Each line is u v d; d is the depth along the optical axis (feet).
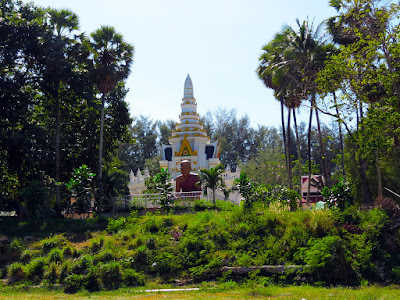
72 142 125.29
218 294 54.19
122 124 132.67
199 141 161.17
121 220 82.38
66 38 114.73
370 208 78.38
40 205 88.53
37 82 115.14
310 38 116.67
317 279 60.59
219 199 116.06
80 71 118.62
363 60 82.99
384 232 69.72
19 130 107.04
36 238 78.43
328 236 65.67
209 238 72.23
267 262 64.90
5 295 55.77
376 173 95.20
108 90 114.21
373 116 76.89
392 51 77.00
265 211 80.53
